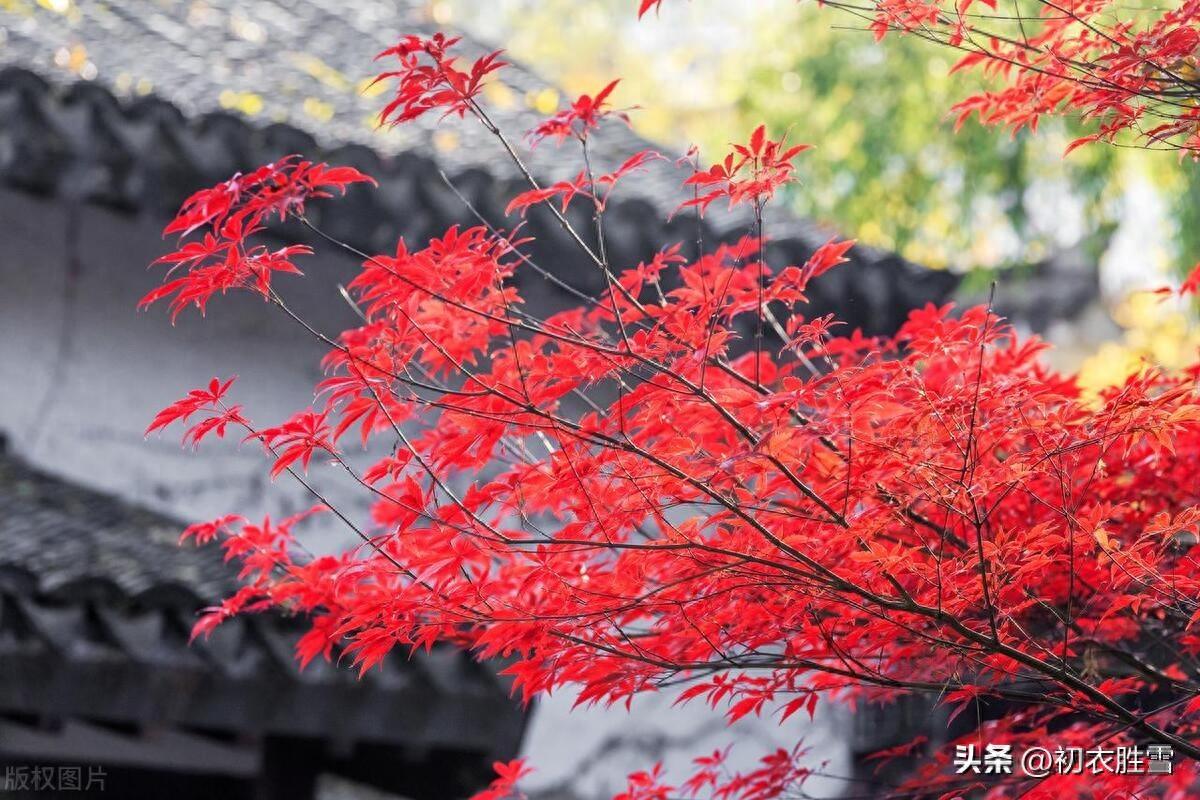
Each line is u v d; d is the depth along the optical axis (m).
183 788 6.82
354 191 6.95
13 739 6.52
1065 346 13.55
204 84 7.96
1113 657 4.75
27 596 5.63
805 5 14.16
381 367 3.56
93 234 7.80
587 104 3.59
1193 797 4.40
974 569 3.78
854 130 13.78
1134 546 3.66
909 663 4.45
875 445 3.47
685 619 3.72
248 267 3.45
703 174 3.57
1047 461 3.71
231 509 7.60
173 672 5.70
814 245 7.29
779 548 3.59
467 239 3.48
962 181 13.19
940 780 4.70
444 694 6.07
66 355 7.67
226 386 3.62
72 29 8.48
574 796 7.54
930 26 4.13
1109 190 12.62
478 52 10.59
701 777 4.93
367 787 7.15
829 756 7.49
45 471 7.50
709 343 3.47
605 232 7.14
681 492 3.61
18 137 6.64
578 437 3.45
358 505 7.71
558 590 3.75
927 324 4.48
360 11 11.13
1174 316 14.04
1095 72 3.88
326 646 4.30
